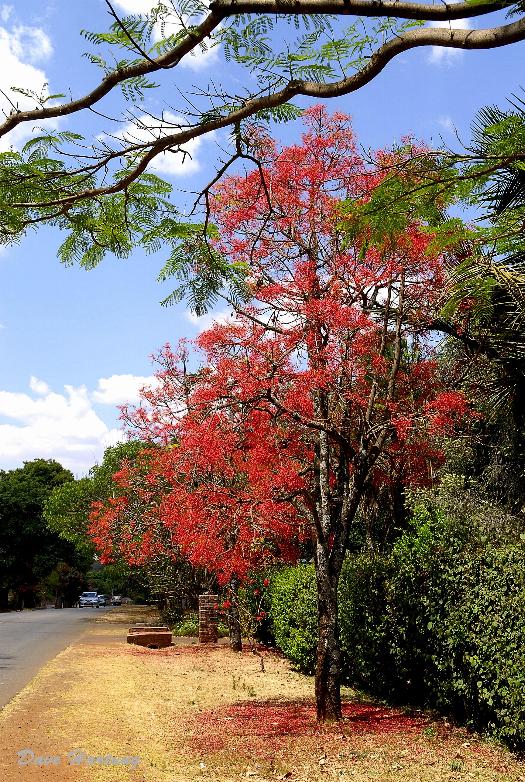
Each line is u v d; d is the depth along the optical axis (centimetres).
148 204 294
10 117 227
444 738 755
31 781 624
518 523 966
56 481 4866
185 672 1295
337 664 858
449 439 1100
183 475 1609
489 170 276
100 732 809
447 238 333
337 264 918
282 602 1395
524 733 665
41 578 4769
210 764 675
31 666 1367
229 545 1148
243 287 332
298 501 942
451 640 797
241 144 267
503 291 671
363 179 892
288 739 764
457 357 1034
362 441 916
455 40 192
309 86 219
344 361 895
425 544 878
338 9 193
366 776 625
